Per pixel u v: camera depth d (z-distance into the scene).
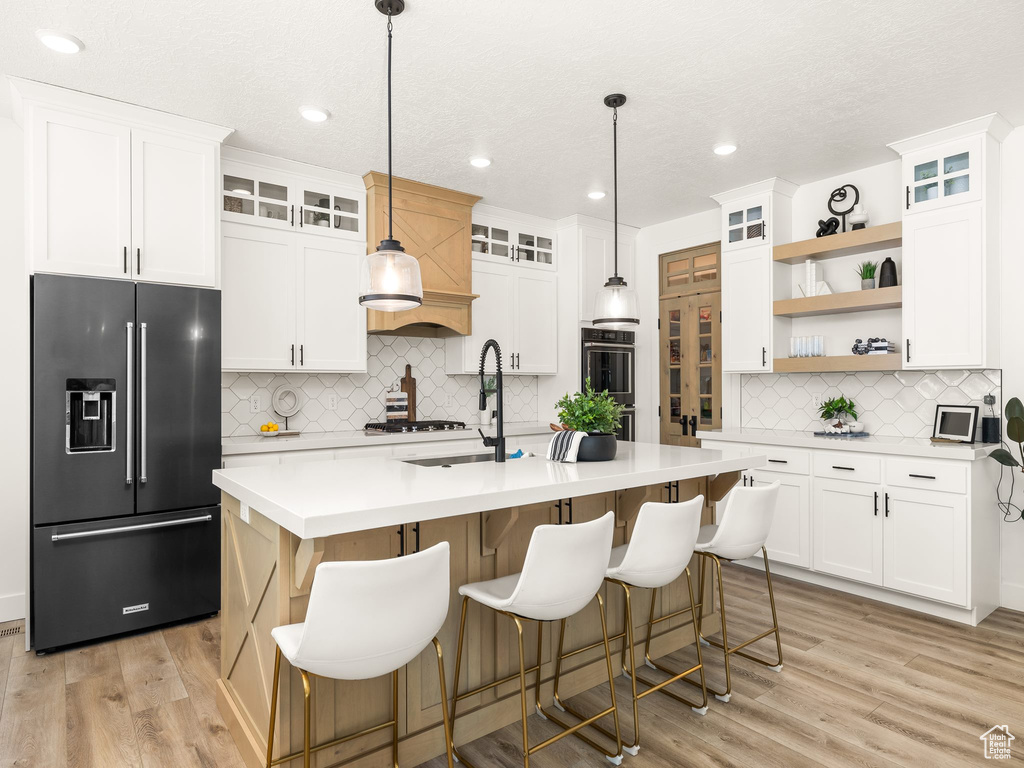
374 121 3.25
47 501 2.80
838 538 3.65
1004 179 3.39
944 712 2.32
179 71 2.71
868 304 3.70
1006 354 3.38
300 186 3.92
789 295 4.34
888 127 3.35
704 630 3.03
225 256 3.61
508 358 4.98
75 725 2.22
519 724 2.29
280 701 1.79
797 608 3.41
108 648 2.89
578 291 5.09
